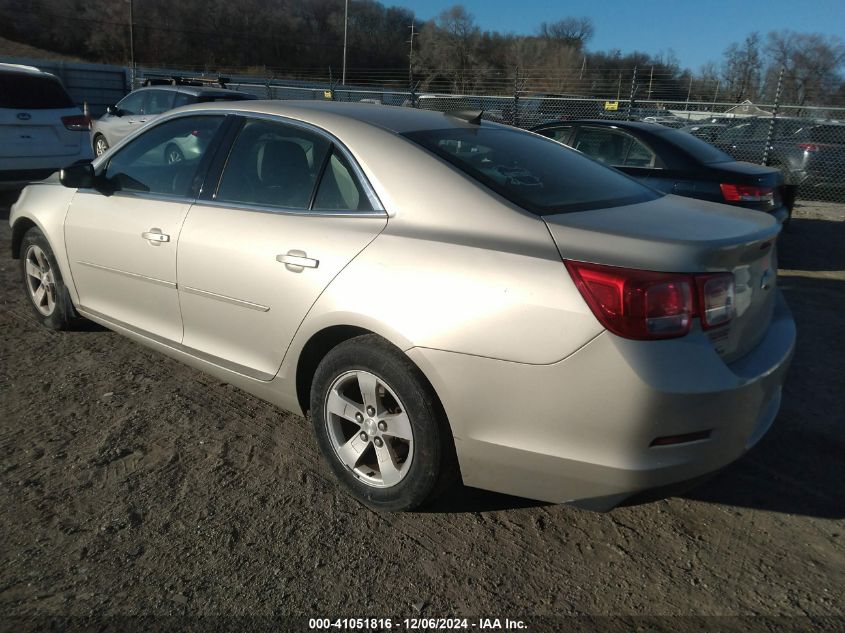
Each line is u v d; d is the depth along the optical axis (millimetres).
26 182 8938
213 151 3459
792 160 12820
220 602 2318
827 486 3146
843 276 7227
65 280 4301
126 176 3895
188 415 3615
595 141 7379
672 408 2213
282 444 3361
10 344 4477
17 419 3504
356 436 2850
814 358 4750
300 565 2516
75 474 3031
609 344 2209
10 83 8758
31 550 2533
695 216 2766
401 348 2541
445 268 2484
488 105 17484
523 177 2865
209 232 3258
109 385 3932
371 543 2654
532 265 2352
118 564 2482
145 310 3738
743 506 2979
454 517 2842
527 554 2629
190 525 2715
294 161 3131
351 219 2838
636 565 2584
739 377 2361
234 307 3176
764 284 2684
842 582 2508
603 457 2279
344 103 3576
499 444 2422
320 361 3023
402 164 2807
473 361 2398
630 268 2238
